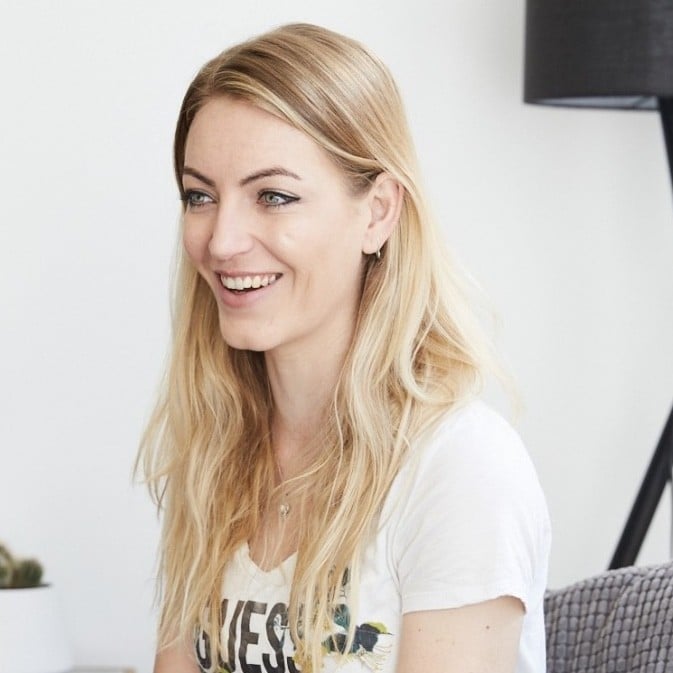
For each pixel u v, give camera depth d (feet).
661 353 12.76
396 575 6.22
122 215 12.42
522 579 5.96
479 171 12.52
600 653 6.99
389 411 6.42
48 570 12.60
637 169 12.67
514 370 12.62
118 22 12.35
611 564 11.39
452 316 6.57
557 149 12.60
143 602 12.66
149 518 12.64
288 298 6.22
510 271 12.60
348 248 6.26
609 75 10.66
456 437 6.21
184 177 6.30
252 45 6.15
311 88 6.05
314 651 6.21
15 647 11.06
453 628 5.92
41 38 12.35
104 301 12.47
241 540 6.77
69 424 12.54
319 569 6.24
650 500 11.36
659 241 12.71
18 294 12.44
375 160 6.26
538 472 12.69
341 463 6.43
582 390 12.71
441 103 12.48
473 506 5.97
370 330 6.44
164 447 7.52
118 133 12.37
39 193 12.39
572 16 10.82
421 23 12.44
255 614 6.50
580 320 12.69
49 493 12.57
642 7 10.57
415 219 6.47
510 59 12.50
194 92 6.35
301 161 6.05
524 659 6.38
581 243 12.64
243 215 6.12
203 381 7.13
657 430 12.78
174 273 7.38
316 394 6.68
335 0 12.40
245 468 7.00
